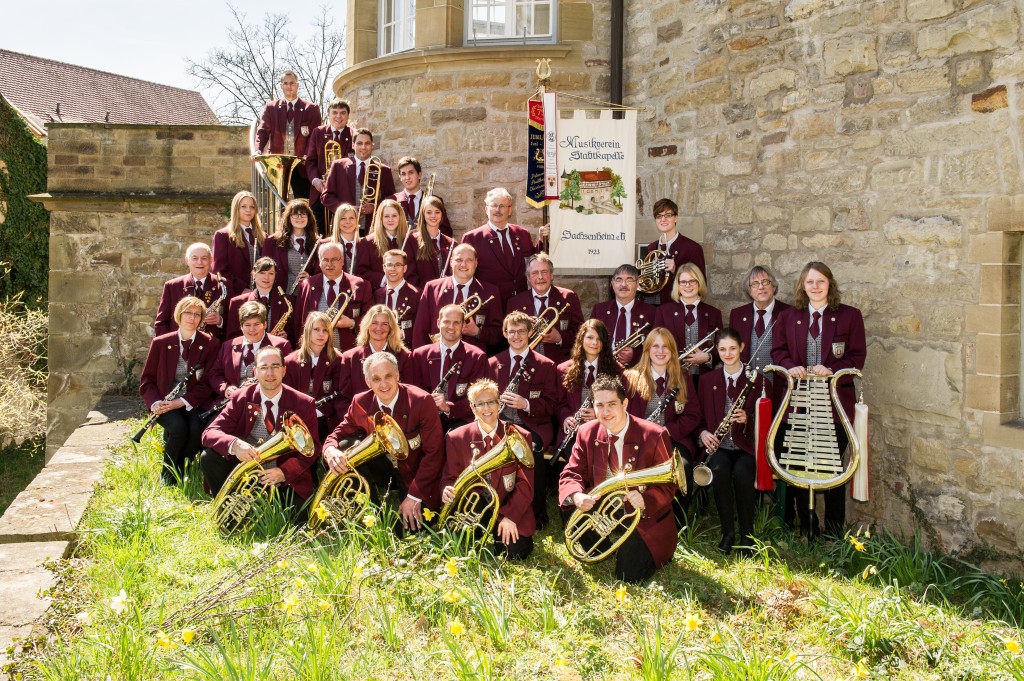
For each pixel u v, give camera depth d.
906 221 4.98
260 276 6.32
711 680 3.38
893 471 5.10
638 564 4.36
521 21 7.77
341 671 3.39
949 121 4.74
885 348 5.14
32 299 14.18
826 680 3.46
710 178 6.46
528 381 5.33
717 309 5.83
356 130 8.03
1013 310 4.52
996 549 4.49
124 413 8.04
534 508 5.13
